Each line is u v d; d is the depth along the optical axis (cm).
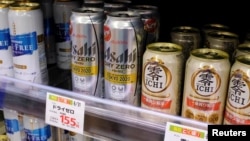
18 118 97
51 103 76
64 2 92
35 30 81
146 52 70
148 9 83
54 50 101
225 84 65
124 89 73
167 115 67
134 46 71
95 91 80
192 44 78
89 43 75
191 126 62
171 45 72
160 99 69
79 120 72
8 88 82
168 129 64
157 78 68
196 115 67
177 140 63
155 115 68
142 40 74
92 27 74
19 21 78
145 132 66
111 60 72
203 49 69
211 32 81
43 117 78
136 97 76
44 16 95
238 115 63
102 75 80
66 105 74
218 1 103
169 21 109
